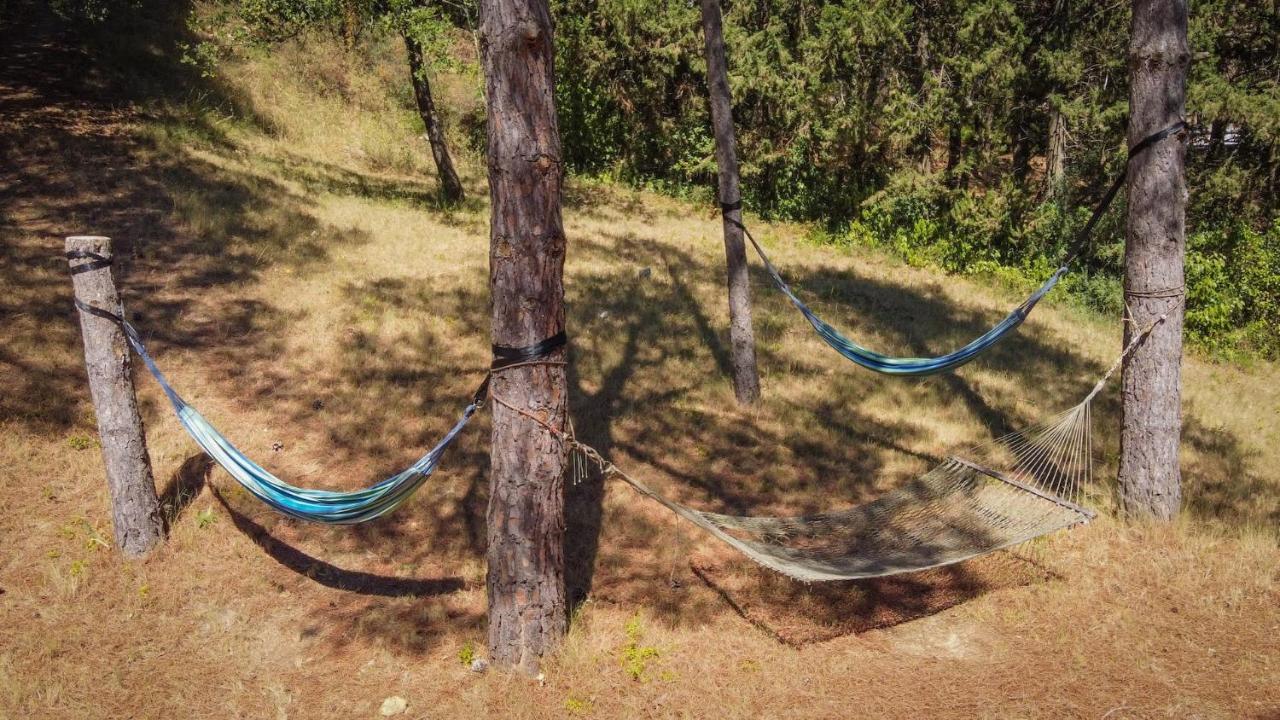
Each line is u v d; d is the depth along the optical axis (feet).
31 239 36.52
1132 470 25.90
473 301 39.68
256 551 22.15
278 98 64.69
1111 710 17.78
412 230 49.34
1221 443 34.45
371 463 26.35
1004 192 65.72
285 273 39.34
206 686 17.76
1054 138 68.28
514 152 16.70
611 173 76.07
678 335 39.04
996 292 57.41
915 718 17.48
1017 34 65.51
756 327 41.70
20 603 19.53
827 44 67.26
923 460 29.81
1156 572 23.17
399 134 69.10
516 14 16.15
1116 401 36.99
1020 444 30.04
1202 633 20.68
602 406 31.55
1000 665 19.36
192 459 25.35
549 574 18.28
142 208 41.93
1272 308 56.49
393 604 20.59
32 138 45.68
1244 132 67.41
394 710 17.17
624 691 17.99
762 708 17.71
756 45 69.67
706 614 20.79
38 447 24.63
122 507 21.13
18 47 56.49
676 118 75.56
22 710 16.71
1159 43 23.90
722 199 31.30
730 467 28.35
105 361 20.57
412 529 23.63
